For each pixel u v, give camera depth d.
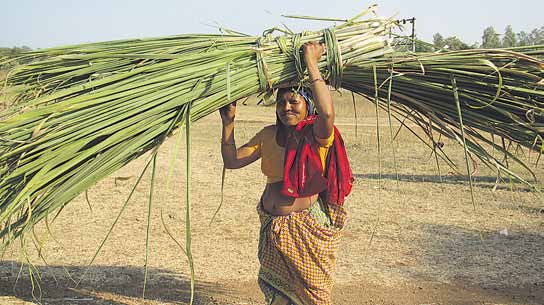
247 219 7.36
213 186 9.63
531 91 3.23
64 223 6.91
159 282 5.04
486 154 3.47
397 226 7.15
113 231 6.61
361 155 14.11
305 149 3.42
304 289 3.55
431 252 6.13
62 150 3.03
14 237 3.24
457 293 5.00
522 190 9.66
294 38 3.34
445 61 3.28
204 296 4.77
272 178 3.62
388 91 3.15
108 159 3.08
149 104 3.07
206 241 6.34
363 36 3.35
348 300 4.77
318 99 3.20
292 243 3.50
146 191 9.03
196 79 3.15
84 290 4.75
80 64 3.22
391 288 5.08
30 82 3.22
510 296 4.95
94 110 3.03
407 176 11.04
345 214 3.55
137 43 3.27
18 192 3.13
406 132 18.95
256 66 3.26
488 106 3.34
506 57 3.25
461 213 7.92
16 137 3.02
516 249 6.27
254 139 3.69
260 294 4.86
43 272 5.14
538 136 3.33
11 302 4.33
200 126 21.23
